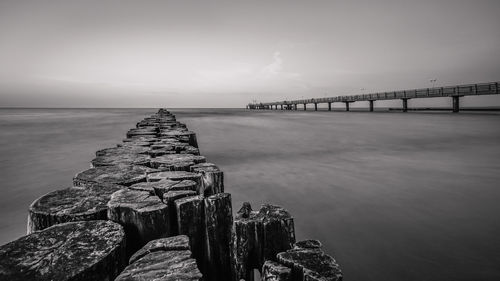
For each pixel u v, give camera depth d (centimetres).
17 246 142
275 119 3994
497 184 788
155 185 241
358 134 2025
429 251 459
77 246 145
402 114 4228
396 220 568
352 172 943
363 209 627
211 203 215
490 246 468
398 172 935
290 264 153
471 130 2056
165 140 576
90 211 186
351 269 416
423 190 745
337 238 504
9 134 2239
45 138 1972
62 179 940
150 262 139
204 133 2180
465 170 949
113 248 145
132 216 188
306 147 1490
